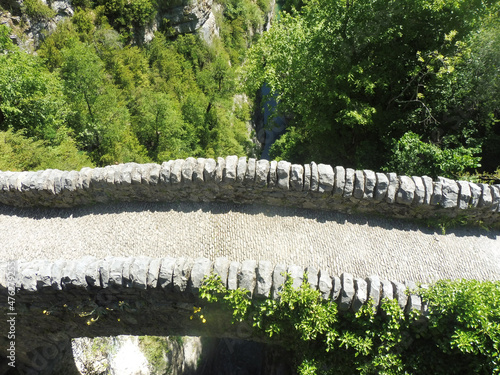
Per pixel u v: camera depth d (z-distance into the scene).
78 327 10.08
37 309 9.21
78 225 10.18
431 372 7.84
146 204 10.45
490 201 9.33
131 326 9.83
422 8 14.91
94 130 24.72
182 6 37.75
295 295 7.77
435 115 17.41
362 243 9.53
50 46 26.58
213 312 8.73
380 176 9.49
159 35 36.91
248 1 51.69
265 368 11.56
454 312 7.59
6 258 9.55
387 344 7.92
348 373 8.30
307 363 8.46
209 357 17.58
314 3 19.11
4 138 16.52
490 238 9.80
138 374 16.52
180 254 9.45
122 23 32.69
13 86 18.81
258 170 9.61
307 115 18.86
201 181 9.86
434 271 9.03
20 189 10.18
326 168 9.63
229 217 10.07
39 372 12.33
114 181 9.95
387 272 9.00
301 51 18.92
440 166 14.19
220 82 36.34
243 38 49.97
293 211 10.16
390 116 17.59
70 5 29.61
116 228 10.01
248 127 40.72
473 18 14.99
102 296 8.80
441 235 9.73
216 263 8.11
